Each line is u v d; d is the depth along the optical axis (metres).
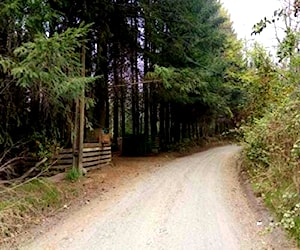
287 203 4.71
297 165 4.92
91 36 10.46
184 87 13.28
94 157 10.89
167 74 11.73
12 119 7.44
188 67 14.53
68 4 8.73
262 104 10.52
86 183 8.30
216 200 6.86
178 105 18.92
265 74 9.62
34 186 6.28
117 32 12.27
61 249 4.17
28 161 7.86
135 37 13.02
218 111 22.03
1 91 6.46
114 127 17.50
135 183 8.78
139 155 16.30
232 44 16.47
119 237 4.62
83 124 9.36
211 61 16.62
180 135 22.03
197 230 4.93
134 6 11.94
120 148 17.47
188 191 7.77
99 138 11.66
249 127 10.87
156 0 12.88
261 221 5.27
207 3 18.64
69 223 5.24
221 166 12.78
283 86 7.91
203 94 16.20
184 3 13.52
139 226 5.10
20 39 6.70
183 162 13.98
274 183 6.13
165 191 7.76
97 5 9.89
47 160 8.16
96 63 11.49
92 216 5.64
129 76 16.00
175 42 13.79
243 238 4.57
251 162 9.44
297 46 6.00
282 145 5.83
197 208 6.19
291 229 4.23
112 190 7.84
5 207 5.00
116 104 17.31
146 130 16.91
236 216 5.66
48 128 8.33
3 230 4.51
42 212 5.61
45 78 5.92
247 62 13.20
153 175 10.17
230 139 29.88
